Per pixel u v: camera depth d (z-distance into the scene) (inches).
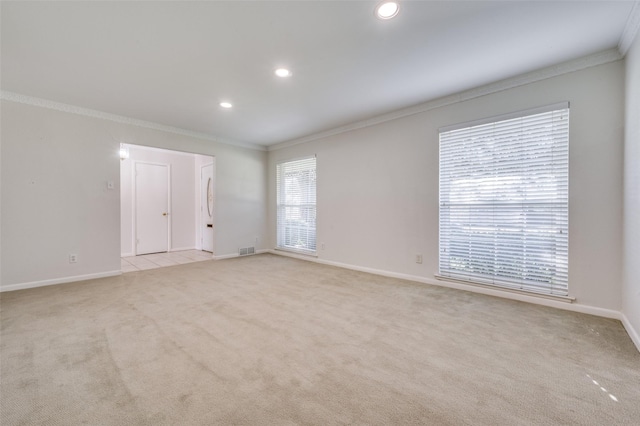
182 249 264.7
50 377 64.1
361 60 101.0
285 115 160.9
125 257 223.5
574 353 75.2
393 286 139.1
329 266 186.7
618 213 96.7
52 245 141.9
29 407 54.5
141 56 97.0
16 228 132.3
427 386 61.6
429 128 142.5
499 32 85.4
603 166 99.0
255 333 87.1
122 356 73.4
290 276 159.6
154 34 84.6
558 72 105.9
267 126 182.2
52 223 141.8
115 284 142.6
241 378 64.2
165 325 92.7
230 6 72.7
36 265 137.6
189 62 101.2
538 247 112.6
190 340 82.4
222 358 72.7
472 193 129.2
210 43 89.5
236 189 222.7
